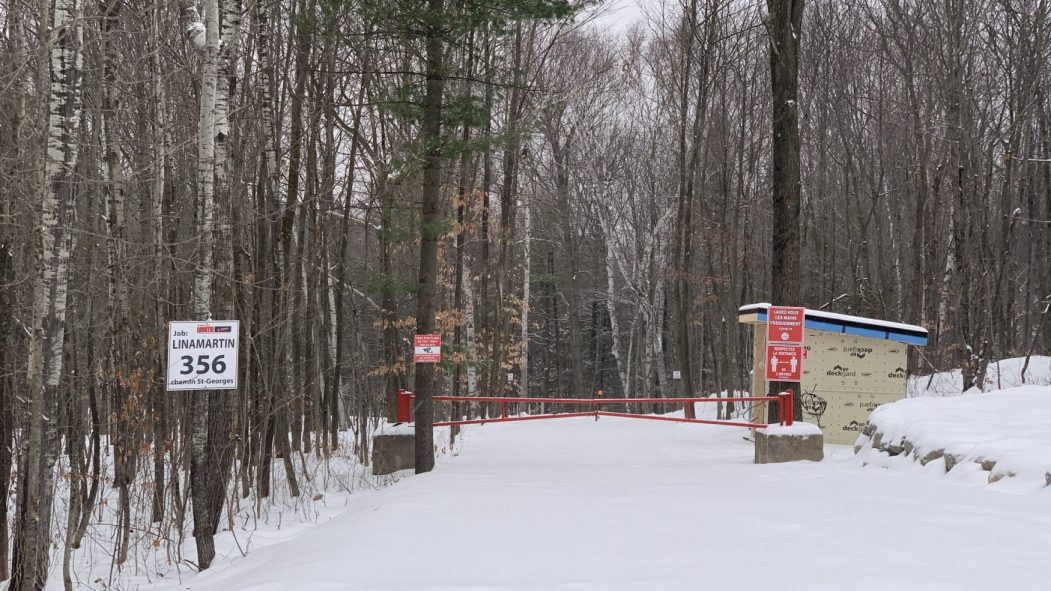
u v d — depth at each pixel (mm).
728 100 32250
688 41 26797
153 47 11250
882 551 5715
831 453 14555
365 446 17234
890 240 38250
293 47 16328
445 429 23125
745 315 19344
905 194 36031
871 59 35906
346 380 32812
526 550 6238
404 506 8688
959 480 8938
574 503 8531
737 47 29406
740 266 40781
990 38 27000
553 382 57562
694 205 34594
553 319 52688
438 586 5250
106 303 10953
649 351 39594
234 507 11820
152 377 10492
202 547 8336
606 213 40531
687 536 6496
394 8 12844
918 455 10172
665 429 22953
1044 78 27797
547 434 22016
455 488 10281
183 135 13117
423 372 13703
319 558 6418
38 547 7441
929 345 31453
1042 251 30312
